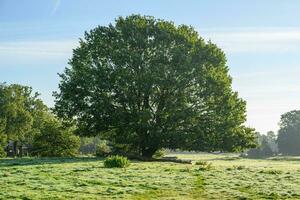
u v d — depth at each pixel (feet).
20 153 410.11
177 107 207.92
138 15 226.58
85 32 228.43
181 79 208.23
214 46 223.92
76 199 80.59
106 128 221.46
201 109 215.10
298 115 635.25
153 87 207.82
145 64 213.05
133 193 89.25
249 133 220.84
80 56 222.07
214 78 209.67
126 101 208.54
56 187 93.20
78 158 193.77
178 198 84.43
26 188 91.30
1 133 329.52
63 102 220.43
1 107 381.60
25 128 390.83
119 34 220.64
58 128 240.32
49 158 194.29
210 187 98.58
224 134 212.64
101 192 88.89
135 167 141.69
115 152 209.77
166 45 216.13
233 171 135.33
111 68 213.66
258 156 552.41
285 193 91.09
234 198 85.81
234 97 220.43
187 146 212.02
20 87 411.13
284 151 622.95
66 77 225.15
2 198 79.87
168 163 176.14
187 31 225.76
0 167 133.39
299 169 151.94
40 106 422.82
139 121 202.59
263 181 110.22
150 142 211.82
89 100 214.69
